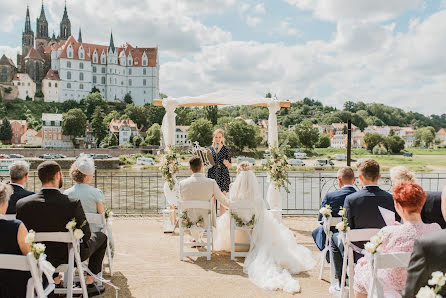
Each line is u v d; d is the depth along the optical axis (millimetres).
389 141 107375
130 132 112250
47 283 3523
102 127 112250
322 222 5230
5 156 65562
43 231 3783
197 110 128625
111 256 5246
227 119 98688
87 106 126125
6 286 3018
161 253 6438
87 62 133875
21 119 122250
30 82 133875
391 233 3045
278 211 8391
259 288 4809
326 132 150875
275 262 5398
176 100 8883
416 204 2949
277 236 5770
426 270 2031
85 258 4180
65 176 32281
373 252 2889
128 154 78500
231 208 5934
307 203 19875
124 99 139250
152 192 26500
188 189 5906
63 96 131625
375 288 3178
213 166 8094
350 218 4109
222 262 5930
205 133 84938
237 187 6004
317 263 5984
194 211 5996
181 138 111438
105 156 70125
